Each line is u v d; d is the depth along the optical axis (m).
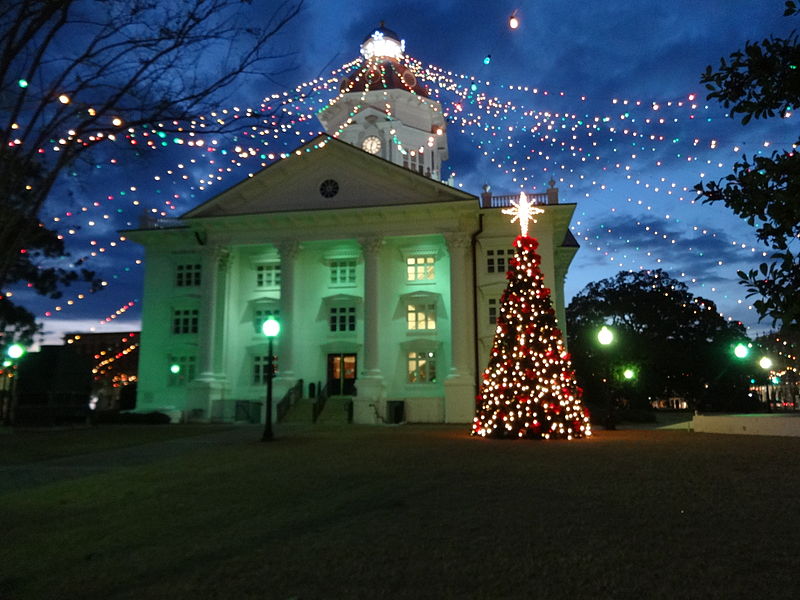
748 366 44.34
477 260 34.03
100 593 4.88
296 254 34.69
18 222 5.78
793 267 4.33
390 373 34.12
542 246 33.44
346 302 35.38
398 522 6.75
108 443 19.25
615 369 35.84
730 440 15.80
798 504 7.23
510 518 6.77
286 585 4.84
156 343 37.31
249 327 36.09
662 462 11.09
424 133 42.84
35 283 29.14
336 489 9.05
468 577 4.87
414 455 13.03
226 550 5.93
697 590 4.46
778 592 4.39
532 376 17.59
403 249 35.22
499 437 17.64
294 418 31.80
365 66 42.72
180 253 37.94
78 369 31.86
